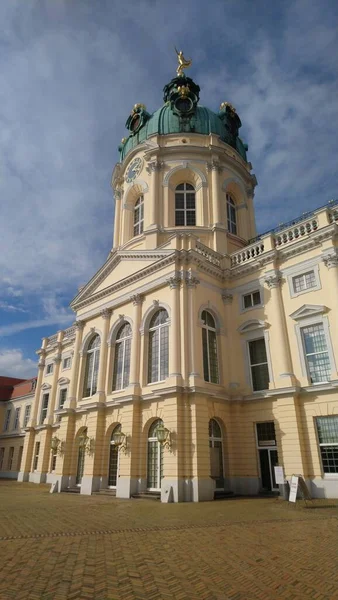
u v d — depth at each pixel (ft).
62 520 36.32
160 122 102.53
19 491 75.15
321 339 59.21
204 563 21.31
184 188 96.94
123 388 72.18
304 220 65.36
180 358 61.93
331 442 54.08
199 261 69.72
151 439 63.10
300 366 59.67
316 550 23.90
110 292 81.51
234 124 110.52
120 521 35.55
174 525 33.12
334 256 58.65
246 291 71.05
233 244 91.56
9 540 27.07
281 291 65.67
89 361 84.28
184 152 95.55
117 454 69.10
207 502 51.03
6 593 16.70
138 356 69.56
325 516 37.17
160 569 20.25
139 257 77.00
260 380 65.36
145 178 98.17
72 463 76.54
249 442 62.18
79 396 81.41
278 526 32.09
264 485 59.77
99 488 67.97
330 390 55.11
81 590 17.12
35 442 113.29
